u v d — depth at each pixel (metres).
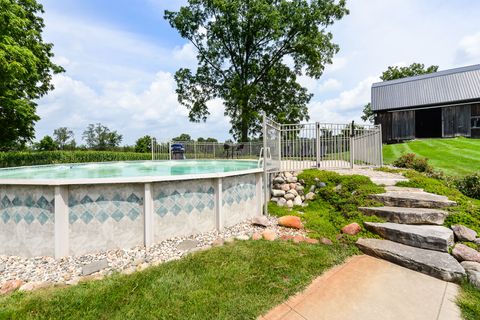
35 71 10.78
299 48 19.64
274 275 2.68
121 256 3.35
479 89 15.98
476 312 2.13
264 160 5.17
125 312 2.13
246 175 4.91
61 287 2.61
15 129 13.41
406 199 4.22
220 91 21.45
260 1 18.48
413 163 8.09
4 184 3.44
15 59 9.39
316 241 3.64
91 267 2.98
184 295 2.34
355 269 2.90
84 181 3.30
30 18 13.92
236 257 3.09
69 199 3.35
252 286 2.48
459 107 16.48
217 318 2.05
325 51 20.12
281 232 4.11
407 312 2.15
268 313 2.14
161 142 16.72
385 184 5.33
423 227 3.52
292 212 4.98
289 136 6.60
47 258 3.33
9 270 3.07
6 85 10.79
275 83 21.02
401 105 18.78
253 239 3.77
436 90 17.78
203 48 21.11
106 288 2.49
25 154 14.31
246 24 19.53
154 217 3.68
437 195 4.42
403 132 18.69
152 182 3.60
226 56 21.47
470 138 15.26
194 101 21.48
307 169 6.40
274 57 20.92
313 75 20.73
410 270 2.86
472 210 3.76
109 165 10.56
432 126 21.80
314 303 2.27
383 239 3.54
